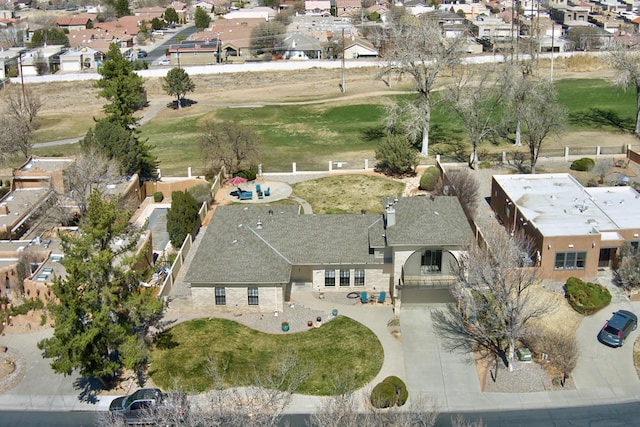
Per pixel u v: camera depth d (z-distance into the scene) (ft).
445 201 182.70
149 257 196.85
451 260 172.86
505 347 157.58
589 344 158.92
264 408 121.70
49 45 578.66
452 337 162.71
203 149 268.62
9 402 145.79
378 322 168.66
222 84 451.12
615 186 225.76
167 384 147.33
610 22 641.40
